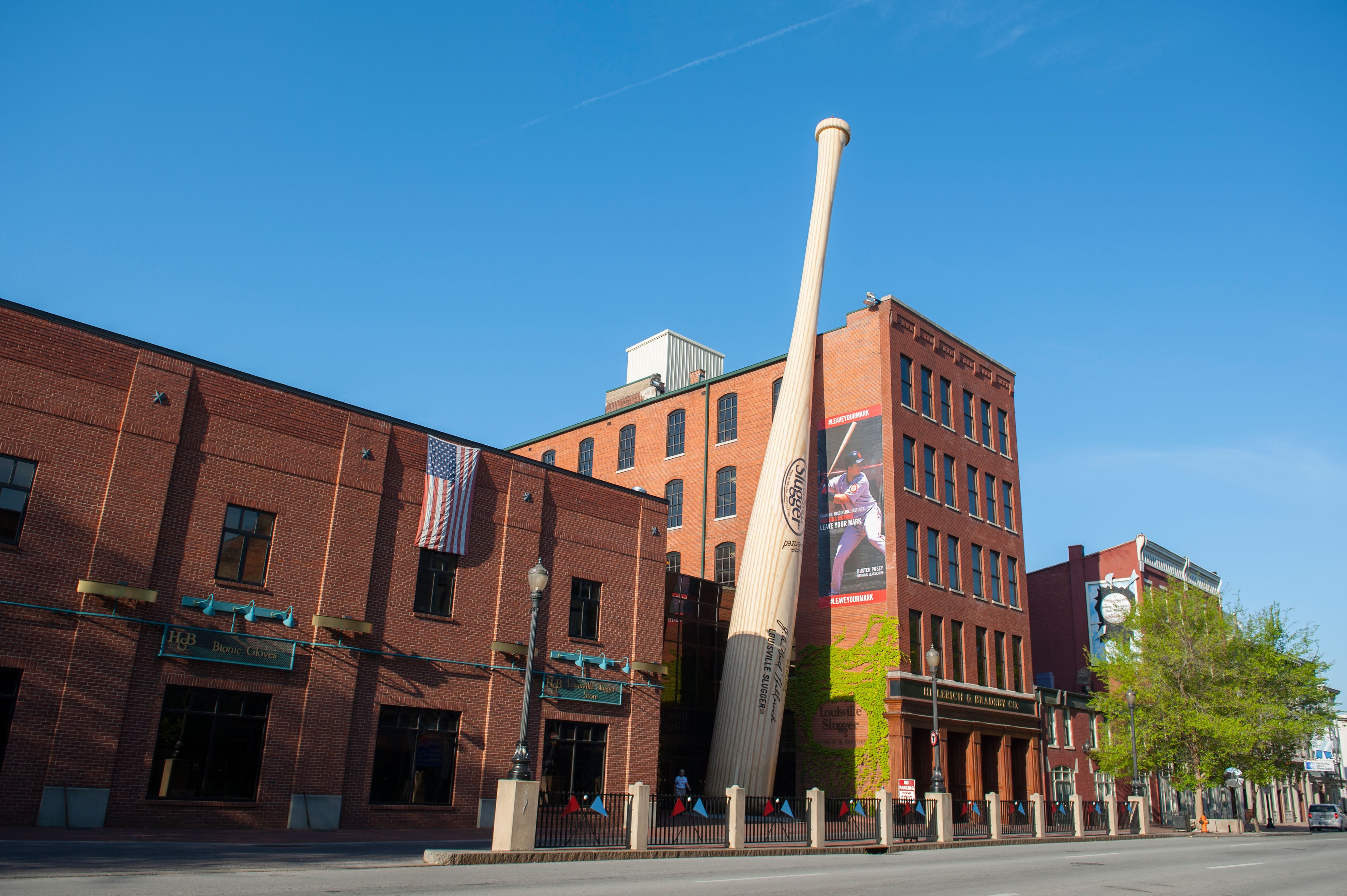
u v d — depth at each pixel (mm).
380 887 11578
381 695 24875
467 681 26766
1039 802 34125
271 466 23844
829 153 43750
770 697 35438
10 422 19812
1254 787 72375
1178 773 48031
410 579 26125
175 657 21312
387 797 24688
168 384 22234
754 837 24781
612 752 30000
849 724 38875
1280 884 17312
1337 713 49969
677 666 37781
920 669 39531
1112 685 55844
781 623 36312
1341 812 59281
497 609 27875
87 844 16172
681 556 49000
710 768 35156
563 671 29047
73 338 20938
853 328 43719
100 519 20688
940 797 29500
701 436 50000
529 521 29141
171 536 21844
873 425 41656
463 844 20062
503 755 27109
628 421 54562
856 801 29016
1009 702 43688
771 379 47125
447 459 27438
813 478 43094
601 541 31188
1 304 19969
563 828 20297
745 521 46312
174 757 21172
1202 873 19562
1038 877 17109
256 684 22578
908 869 17906
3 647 19016
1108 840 35188
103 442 21047
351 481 25250
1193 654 48531
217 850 16438
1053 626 62656
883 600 39250
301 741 23062
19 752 18891
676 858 20328
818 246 41906
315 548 24328
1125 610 58938
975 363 48219
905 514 40625
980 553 45375
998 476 47969
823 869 17484
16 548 19500
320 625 23719
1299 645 49406
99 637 20250
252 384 23859
